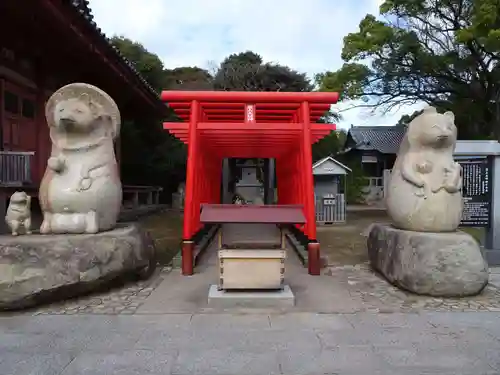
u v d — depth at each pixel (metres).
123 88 13.43
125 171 21.31
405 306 5.09
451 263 5.32
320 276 6.62
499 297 5.48
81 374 3.30
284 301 4.99
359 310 4.89
